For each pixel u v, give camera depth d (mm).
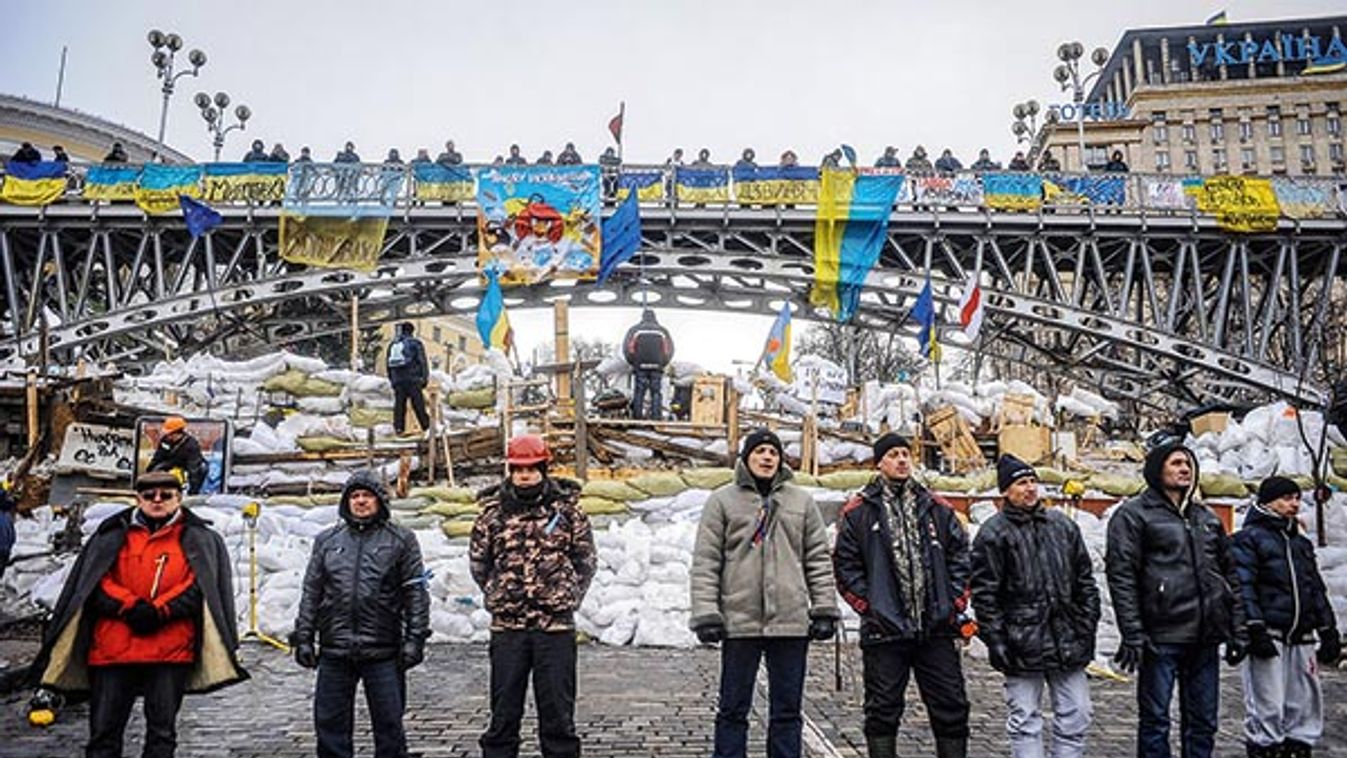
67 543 11648
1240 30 94375
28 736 6598
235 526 11148
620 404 16484
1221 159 89438
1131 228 34312
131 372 34625
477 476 14797
